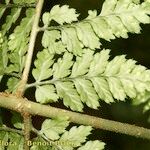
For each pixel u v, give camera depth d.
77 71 0.23
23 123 0.23
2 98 0.23
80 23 0.23
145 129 0.22
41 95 0.23
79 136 0.23
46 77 0.24
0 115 0.24
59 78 0.23
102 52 0.23
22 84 0.23
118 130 0.22
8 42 0.24
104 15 0.23
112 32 0.23
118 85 0.23
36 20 0.24
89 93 0.23
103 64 0.23
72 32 0.23
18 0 0.24
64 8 0.24
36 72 0.24
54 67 0.24
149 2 0.23
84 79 0.23
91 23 0.23
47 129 0.23
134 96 0.23
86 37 0.23
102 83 0.23
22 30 0.24
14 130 0.24
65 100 0.23
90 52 0.23
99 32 0.23
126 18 0.23
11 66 0.24
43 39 0.24
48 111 0.23
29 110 0.23
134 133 0.22
